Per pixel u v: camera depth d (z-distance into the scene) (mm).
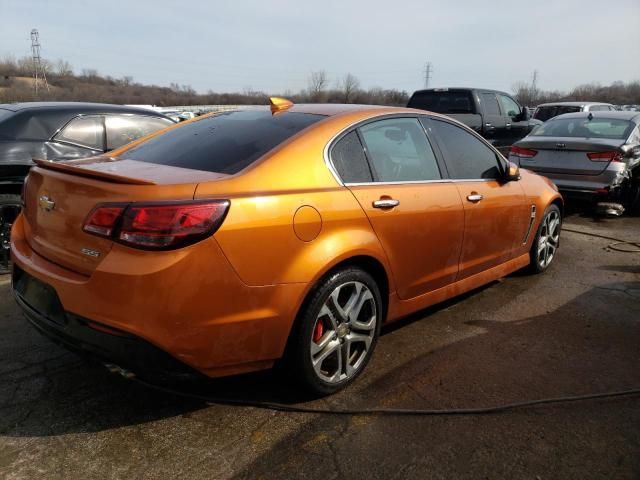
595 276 5109
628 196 8070
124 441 2512
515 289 4707
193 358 2385
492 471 2373
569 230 7133
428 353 3473
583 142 7539
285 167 2736
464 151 3938
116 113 5707
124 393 2916
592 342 3682
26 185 2928
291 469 2354
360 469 2363
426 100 11875
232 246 2385
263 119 3264
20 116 5105
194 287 2297
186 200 2320
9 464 2334
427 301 3596
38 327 2605
